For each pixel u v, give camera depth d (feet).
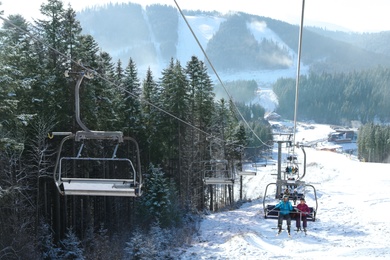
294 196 67.15
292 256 89.30
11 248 84.07
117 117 138.72
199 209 174.40
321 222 120.16
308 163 272.92
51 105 104.88
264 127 454.40
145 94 163.84
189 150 169.58
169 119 160.76
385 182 174.91
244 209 168.96
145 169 156.56
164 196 135.44
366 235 103.76
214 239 119.44
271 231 117.29
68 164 113.39
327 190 168.04
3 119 77.00
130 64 150.00
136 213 138.72
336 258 83.30
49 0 107.14
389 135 442.91
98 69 123.65
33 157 105.19
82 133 31.12
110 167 139.64
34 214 106.11
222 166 136.05
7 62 84.12
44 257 100.07
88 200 125.90
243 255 93.50
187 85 164.96
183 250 105.09
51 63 107.96
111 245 116.67
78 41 109.91
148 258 97.71
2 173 92.43
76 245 106.52
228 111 199.52
